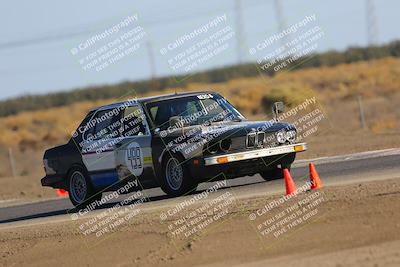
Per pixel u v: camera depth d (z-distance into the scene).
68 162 35.78
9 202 45.31
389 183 27.17
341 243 21.89
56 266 25.05
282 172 34.12
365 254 20.62
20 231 30.64
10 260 26.61
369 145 49.25
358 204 24.42
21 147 93.00
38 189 51.38
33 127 125.56
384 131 60.69
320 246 22.03
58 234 28.53
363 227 22.56
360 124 70.50
